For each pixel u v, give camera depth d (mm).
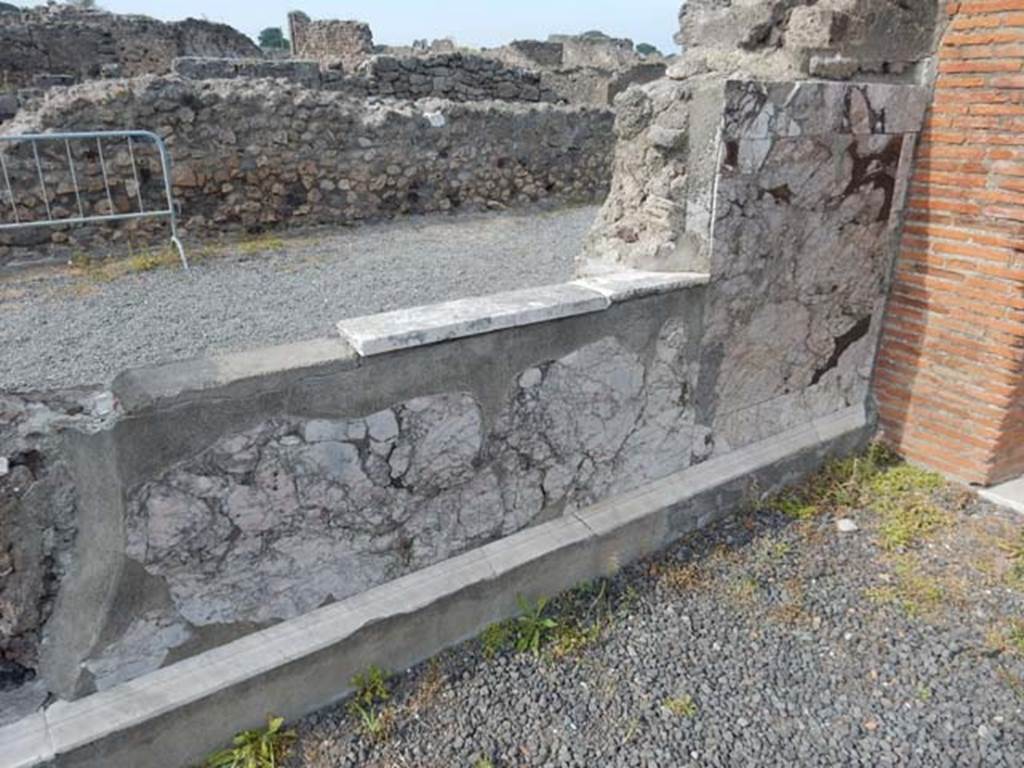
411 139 7043
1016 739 2098
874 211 3189
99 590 1763
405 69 9539
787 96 2637
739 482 3107
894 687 2289
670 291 2611
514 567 2453
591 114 8312
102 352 3354
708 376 2898
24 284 4582
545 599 2586
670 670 2352
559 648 2418
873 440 3664
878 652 2428
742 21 2900
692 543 2959
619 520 2717
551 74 12516
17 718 1729
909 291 3379
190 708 1895
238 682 1959
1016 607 2621
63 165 5348
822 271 3109
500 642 2438
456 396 2189
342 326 2055
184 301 4215
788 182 2799
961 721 2162
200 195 6043
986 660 2391
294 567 2047
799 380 3287
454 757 2037
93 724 1771
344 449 2016
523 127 7812
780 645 2457
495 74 10109
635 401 2689
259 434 1856
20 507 1648
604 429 2633
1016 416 3207
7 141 5039
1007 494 3256
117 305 4113
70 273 4898
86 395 1713
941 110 3084
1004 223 2955
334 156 6629
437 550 2340
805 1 2785
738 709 2211
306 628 2094
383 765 2012
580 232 6680
